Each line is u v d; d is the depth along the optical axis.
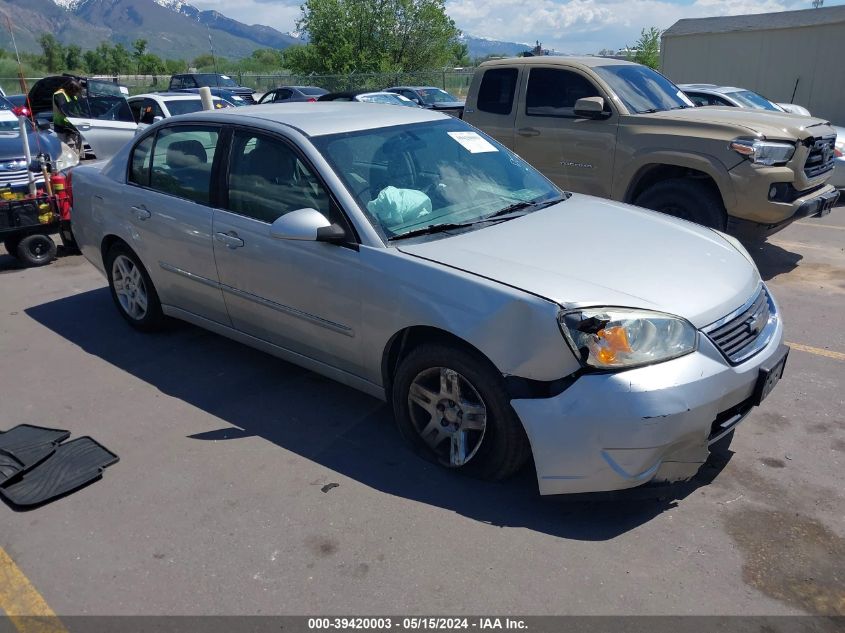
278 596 2.74
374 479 3.48
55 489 3.43
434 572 2.84
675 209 6.65
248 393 4.44
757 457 3.60
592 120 6.95
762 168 6.08
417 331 3.45
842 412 4.03
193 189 4.52
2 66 33.94
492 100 7.73
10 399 4.44
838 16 18.77
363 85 33.84
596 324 2.85
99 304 6.23
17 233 7.23
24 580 2.88
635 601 2.66
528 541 3.00
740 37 19.94
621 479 2.89
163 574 2.88
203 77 25.61
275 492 3.39
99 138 11.56
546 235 3.63
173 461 3.69
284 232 3.52
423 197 3.84
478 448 3.32
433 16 37.56
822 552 2.90
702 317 3.02
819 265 6.95
